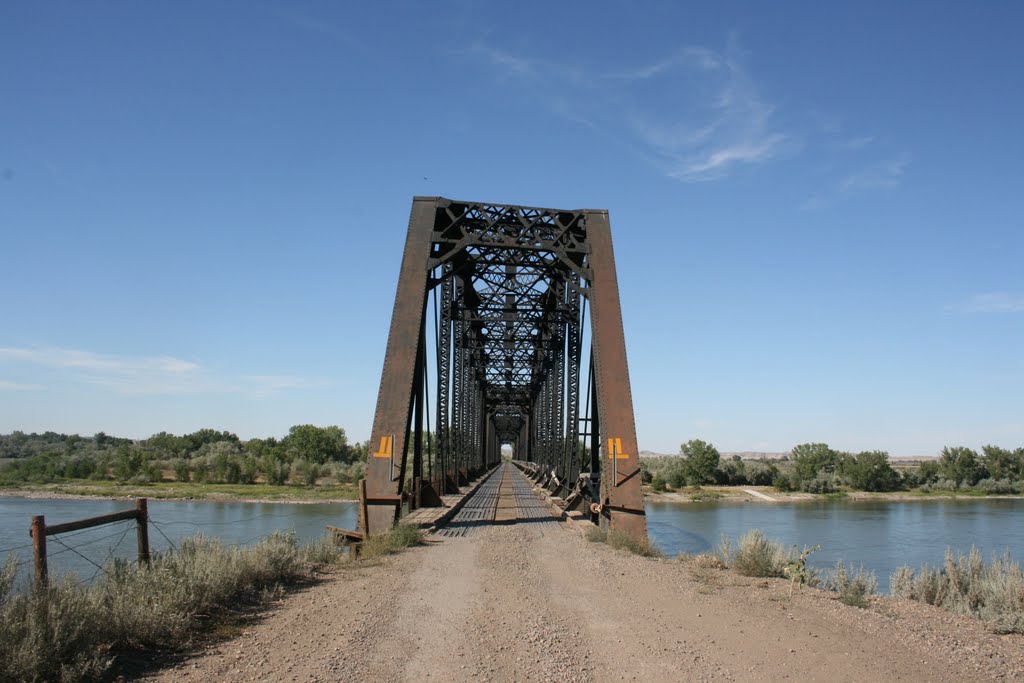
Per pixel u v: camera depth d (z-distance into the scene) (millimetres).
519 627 7633
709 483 96875
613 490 15992
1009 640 7816
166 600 7090
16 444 151750
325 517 42375
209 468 86125
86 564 21328
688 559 13227
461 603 8812
